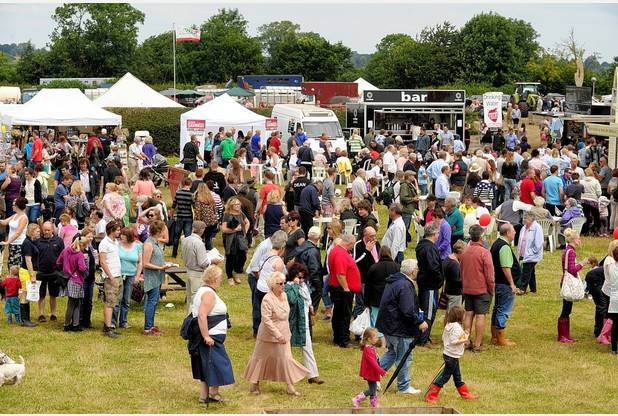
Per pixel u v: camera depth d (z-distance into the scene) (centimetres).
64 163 2573
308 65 12188
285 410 1217
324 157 3366
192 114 3994
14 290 1712
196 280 1664
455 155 2909
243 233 2108
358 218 2094
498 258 1653
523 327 1819
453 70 9688
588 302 2025
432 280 1572
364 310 1609
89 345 1595
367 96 4347
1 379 1355
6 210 2384
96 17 11500
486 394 1392
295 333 1398
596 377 1502
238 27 14838
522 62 9750
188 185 2277
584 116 4391
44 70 11575
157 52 12288
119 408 1268
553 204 2566
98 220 1891
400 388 1377
